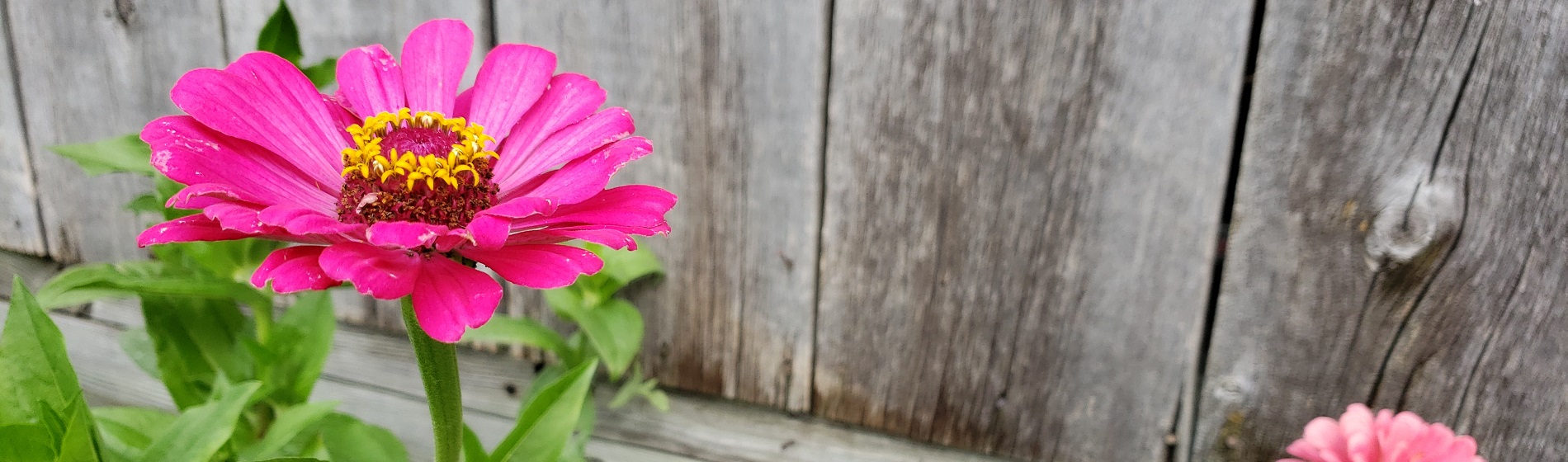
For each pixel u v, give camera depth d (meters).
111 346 0.74
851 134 0.63
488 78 0.49
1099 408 0.66
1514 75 0.56
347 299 0.73
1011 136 0.61
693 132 0.65
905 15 0.60
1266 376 0.64
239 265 0.61
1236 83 0.58
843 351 0.68
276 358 0.59
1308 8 0.57
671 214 0.67
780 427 0.70
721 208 0.66
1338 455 0.56
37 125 0.71
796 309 0.68
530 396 0.68
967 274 0.65
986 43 0.60
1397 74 0.57
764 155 0.64
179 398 0.60
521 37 0.64
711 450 0.70
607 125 0.48
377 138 0.48
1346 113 0.58
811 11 0.61
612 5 0.63
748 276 0.67
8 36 0.69
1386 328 0.61
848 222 0.65
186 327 0.59
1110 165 0.61
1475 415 0.62
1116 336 0.64
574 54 0.64
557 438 0.53
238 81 0.47
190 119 0.46
